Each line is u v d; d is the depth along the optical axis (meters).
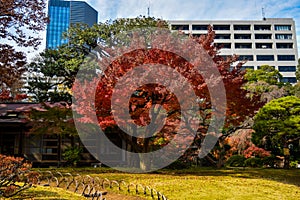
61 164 14.14
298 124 12.48
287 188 7.35
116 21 17.42
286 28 48.69
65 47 18.55
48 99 20.45
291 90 21.11
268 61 47.19
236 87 9.39
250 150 15.65
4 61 12.55
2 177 5.30
